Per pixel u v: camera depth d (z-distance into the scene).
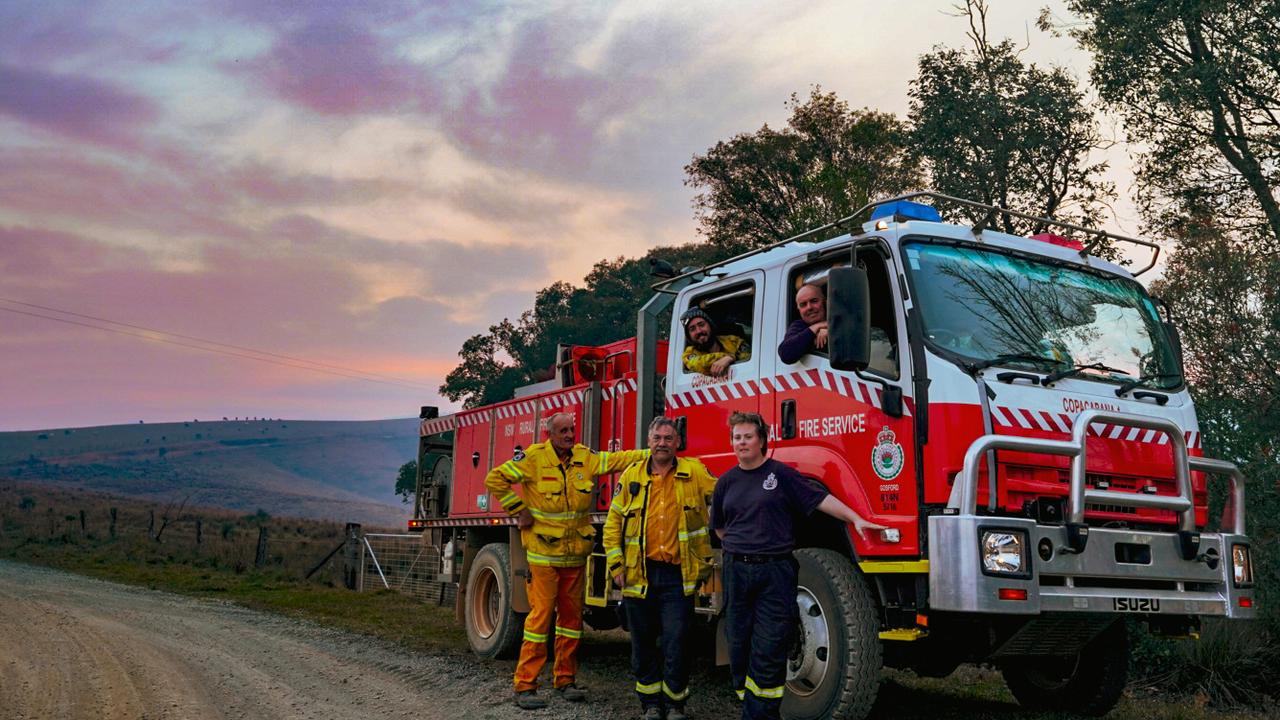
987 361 5.91
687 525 6.43
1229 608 6.16
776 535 5.59
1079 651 7.27
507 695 7.65
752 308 7.49
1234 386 10.71
